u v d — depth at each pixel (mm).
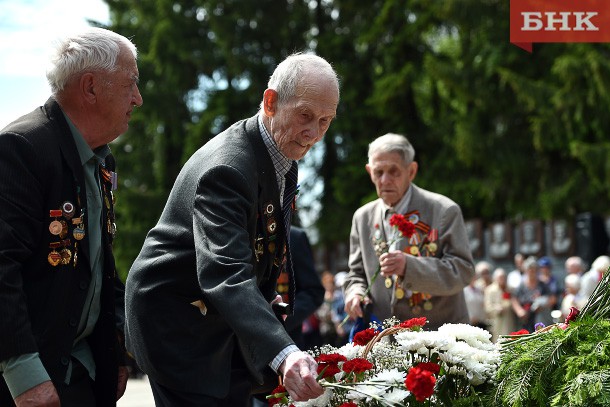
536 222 20781
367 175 28703
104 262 3863
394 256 5426
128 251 28844
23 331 3393
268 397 3598
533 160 26062
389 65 28531
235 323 3227
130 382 17281
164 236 3688
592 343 3473
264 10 29984
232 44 29562
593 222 19234
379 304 5730
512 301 15156
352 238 6023
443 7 26109
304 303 6484
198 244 3438
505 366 3613
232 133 3725
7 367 3398
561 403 3383
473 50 27094
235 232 3426
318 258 26391
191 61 30703
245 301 3240
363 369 3414
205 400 3668
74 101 3719
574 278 13609
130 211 29406
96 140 3785
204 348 3707
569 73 24219
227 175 3527
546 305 14688
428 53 26875
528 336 3730
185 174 3699
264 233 3715
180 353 3656
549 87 24953
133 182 31422
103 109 3730
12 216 3457
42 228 3578
